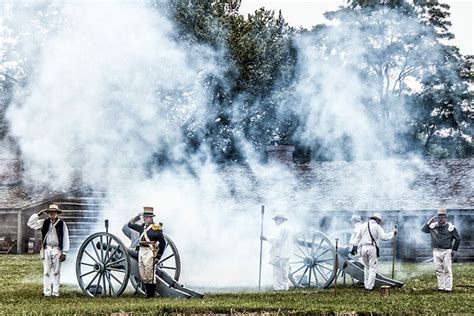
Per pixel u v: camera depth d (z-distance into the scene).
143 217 17.42
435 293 18.66
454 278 24.77
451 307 15.06
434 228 19.88
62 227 17.91
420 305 15.34
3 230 44.88
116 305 14.77
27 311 14.05
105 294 17.56
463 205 37.84
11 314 13.61
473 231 38.53
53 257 17.75
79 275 17.84
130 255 17.61
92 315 13.70
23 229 44.28
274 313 14.03
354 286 20.66
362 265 20.56
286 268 19.80
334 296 17.38
